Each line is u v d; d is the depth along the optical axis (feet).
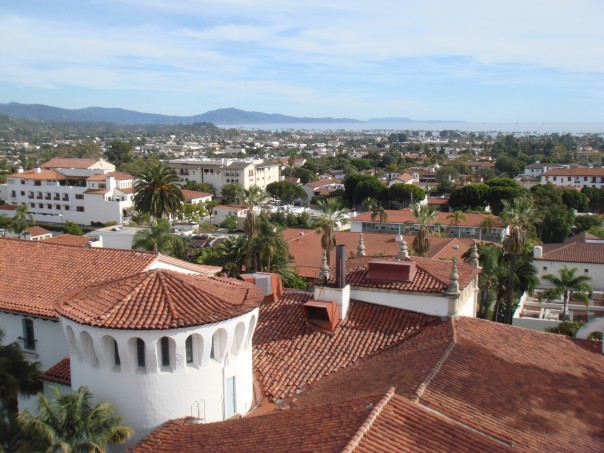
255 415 72.54
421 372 72.02
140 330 68.49
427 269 103.50
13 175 492.95
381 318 98.12
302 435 56.59
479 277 176.45
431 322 95.86
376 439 53.11
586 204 456.04
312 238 256.32
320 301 98.68
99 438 66.39
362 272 105.50
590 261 233.96
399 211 367.86
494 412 65.98
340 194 563.48
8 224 379.14
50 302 98.27
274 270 187.52
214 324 72.08
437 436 56.03
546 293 187.62
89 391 73.92
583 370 85.81
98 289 79.61
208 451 59.72
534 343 91.45
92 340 71.20
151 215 291.58
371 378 76.48
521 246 170.91
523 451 58.75
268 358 91.20
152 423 71.82
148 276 78.79
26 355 100.83
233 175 638.12
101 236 291.79
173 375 71.41
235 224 430.20
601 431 69.26
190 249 282.36
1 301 100.32
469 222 342.64
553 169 638.53
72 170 505.25
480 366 76.95
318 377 86.74
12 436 79.71
